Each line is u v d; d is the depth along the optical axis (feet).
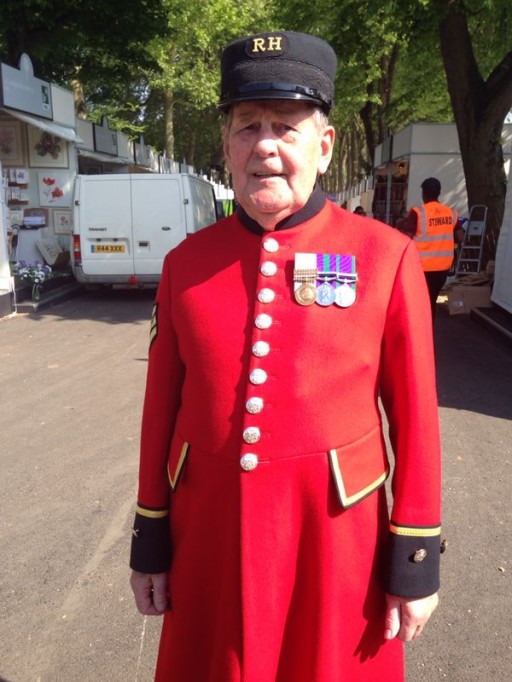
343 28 43.70
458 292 31.07
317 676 4.68
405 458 4.76
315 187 5.00
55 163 43.78
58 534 11.27
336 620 4.71
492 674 8.14
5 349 24.71
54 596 9.66
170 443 5.31
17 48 51.06
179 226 36.63
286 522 4.62
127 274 37.04
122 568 10.30
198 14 77.30
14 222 42.45
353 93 71.31
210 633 5.01
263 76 4.36
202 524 4.87
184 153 138.82
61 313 32.53
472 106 36.06
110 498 12.51
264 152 4.47
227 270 4.91
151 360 5.32
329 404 4.58
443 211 25.04
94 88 79.61
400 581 4.72
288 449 4.55
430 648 8.55
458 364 22.08
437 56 48.11
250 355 4.66
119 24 52.44
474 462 14.02
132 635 8.87
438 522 4.81
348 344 4.60
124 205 36.47
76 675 8.23
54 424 16.48
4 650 8.65
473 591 9.65
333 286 4.66
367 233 4.86
